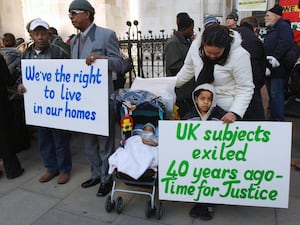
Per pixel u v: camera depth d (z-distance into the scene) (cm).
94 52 288
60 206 294
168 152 249
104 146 307
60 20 757
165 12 759
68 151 344
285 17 515
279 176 237
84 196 311
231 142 239
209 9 711
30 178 356
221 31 224
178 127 244
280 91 429
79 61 281
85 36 290
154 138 278
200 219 265
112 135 311
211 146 243
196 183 251
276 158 235
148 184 260
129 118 283
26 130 446
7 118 344
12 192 324
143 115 294
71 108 296
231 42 234
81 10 279
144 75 681
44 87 306
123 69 304
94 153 320
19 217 278
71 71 287
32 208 292
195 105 256
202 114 254
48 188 330
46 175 348
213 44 222
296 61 413
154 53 677
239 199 247
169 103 288
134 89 298
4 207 295
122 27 782
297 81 412
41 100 312
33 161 407
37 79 308
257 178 240
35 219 274
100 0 726
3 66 336
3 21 733
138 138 278
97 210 285
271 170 237
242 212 274
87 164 391
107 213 280
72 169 376
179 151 248
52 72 298
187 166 249
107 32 290
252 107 296
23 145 445
